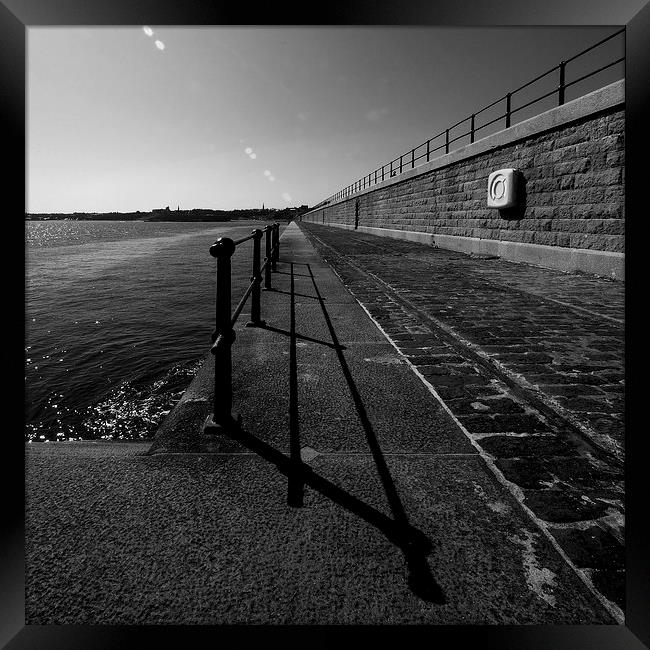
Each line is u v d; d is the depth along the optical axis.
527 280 8.54
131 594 1.39
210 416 2.66
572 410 2.81
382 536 1.66
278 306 6.10
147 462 2.18
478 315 5.59
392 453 2.28
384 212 26.88
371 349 4.14
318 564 1.52
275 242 10.74
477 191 13.90
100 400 6.82
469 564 1.52
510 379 3.36
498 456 2.25
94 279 23.73
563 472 2.10
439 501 1.88
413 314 5.64
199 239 74.75
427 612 1.33
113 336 11.31
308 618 1.30
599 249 8.84
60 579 1.45
